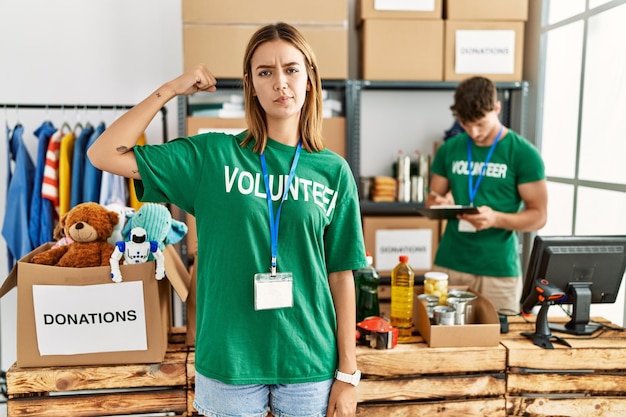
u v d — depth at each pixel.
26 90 3.13
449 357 1.74
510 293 2.39
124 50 3.19
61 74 3.15
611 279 1.91
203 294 1.25
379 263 3.16
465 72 3.05
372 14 2.98
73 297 1.61
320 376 1.25
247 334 1.22
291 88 1.20
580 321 1.89
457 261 2.46
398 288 1.84
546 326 1.84
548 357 1.76
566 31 2.88
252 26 2.91
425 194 3.22
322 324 1.27
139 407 1.70
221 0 2.88
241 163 1.23
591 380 1.78
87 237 1.70
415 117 3.47
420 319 1.87
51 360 1.65
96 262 1.71
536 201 2.28
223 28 2.90
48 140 2.82
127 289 1.62
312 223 1.22
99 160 1.18
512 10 3.03
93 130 2.83
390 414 1.73
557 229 3.00
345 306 1.31
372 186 3.23
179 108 2.97
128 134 1.19
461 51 3.03
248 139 1.26
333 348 1.29
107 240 1.81
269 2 2.90
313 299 1.25
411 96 3.46
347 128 3.04
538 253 1.84
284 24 1.24
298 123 1.29
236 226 1.19
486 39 3.04
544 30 3.08
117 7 3.16
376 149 3.48
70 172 2.77
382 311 2.16
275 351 1.22
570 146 2.86
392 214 3.40
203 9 2.88
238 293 1.20
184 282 1.79
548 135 3.09
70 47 3.14
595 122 2.62
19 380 1.62
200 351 1.25
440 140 3.50
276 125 1.25
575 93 2.80
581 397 1.79
